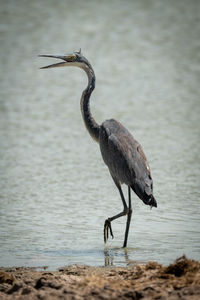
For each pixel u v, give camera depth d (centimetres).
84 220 1308
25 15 5019
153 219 1307
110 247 1117
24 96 3002
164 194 1506
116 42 4259
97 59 3819
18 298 759
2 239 1170
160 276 839
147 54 3962
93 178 1697
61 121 2506
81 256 1059
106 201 1466
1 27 4612
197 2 5644
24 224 1277
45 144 2130
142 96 2945
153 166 1789
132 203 1455
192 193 1512
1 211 1377
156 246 1112
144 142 2094
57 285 805
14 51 4034
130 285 805
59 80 3378
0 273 888
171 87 3141
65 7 5381
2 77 3416
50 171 1770
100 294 762
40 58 3875
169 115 2545
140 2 5653
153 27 4719
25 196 1509
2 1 5503
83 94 1336
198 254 1049
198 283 799
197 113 2583
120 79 3334
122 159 1152
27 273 940
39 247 1120
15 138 2220
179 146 2038
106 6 5469
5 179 1675
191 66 3625
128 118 2486
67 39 4316
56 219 1314
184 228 1230
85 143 2155
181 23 4859
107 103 2792
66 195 1519
